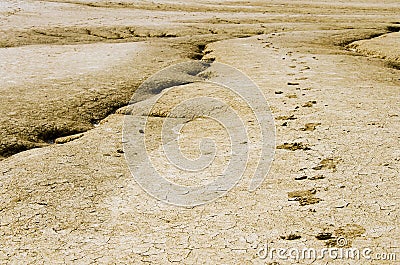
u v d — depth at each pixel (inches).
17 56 1112.8
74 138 625.0
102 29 1673.2
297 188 424.8
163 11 2436.0
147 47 1252.5
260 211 390.9
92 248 354.3
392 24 1820.9
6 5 2362.2
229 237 357.1
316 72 887.7
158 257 338.3
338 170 450.6
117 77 893.2
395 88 747.4
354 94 701.3
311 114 611.8
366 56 1185.4
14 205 422.6
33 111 692.1
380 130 538.9
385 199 392.8
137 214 401.4
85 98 761.0
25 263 340.5
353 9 2657.5
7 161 535.8
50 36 1510.8
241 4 2970.0
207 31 1678.2
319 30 1664.6
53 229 383.6
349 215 373.7
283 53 1147.3
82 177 478.3
